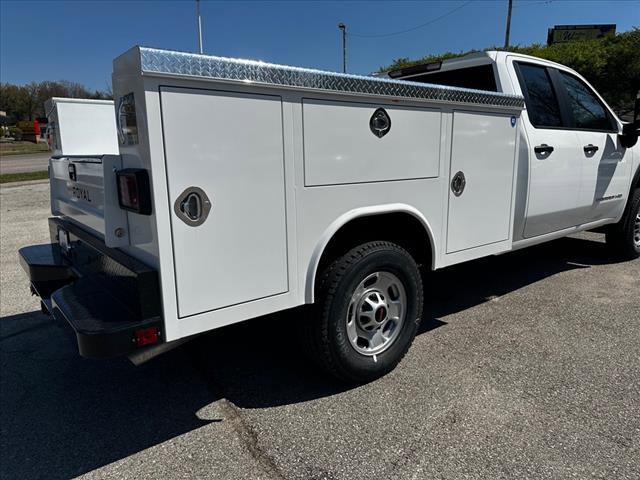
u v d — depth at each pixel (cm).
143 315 197
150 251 199
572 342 340
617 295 436
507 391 277
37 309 428
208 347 344
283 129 218
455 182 306
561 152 406
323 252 262
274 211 222
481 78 401
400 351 297
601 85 1983
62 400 280
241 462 223
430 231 296
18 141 5056
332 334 261
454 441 233
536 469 213
